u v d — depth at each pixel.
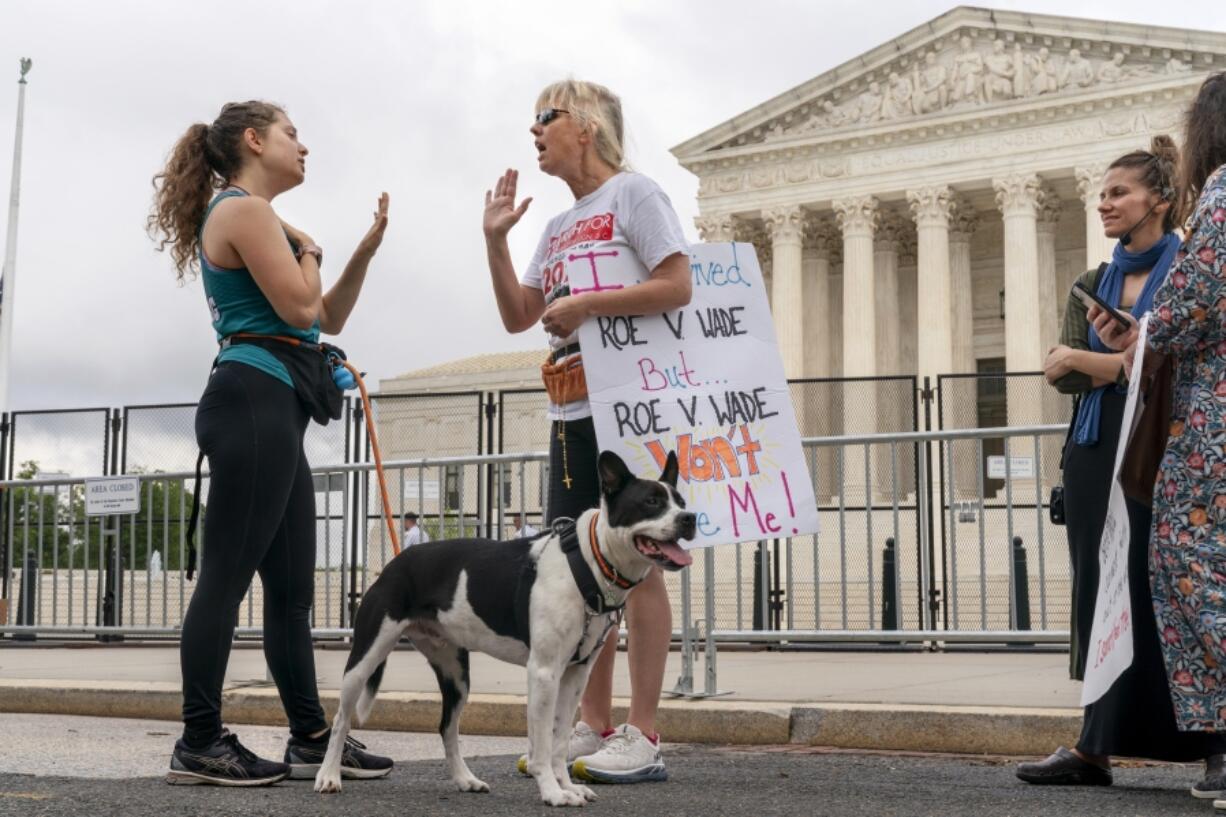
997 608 11.33
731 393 5.45
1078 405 5.38
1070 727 6.33
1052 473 16.70
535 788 5.09
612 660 5.65
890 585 11.23
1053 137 44.22
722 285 5.55
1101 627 4.63
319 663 10.45
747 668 9.84
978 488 10.37
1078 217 49.94
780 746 6.89
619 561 4.59
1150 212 5.30
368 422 5.62
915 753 6.56
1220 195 4.35
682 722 7.20
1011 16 44.91
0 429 18.94
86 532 12.63
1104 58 44.22
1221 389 4.37
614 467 4.60
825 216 49.50
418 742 7.22
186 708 5.04
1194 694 4.39
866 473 10.62
